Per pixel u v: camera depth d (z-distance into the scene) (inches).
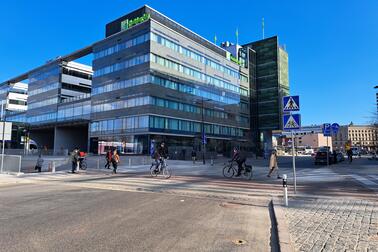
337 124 1119.0
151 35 2251.5
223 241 226.1
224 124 3048.7
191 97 2600.9
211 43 2977.4
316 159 1341.0
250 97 3727.9
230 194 462.0
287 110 462.3
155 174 778.2
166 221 286.2
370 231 243.0
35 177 757.9
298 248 203.8
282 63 3951.8
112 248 205.5
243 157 726.5
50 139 3663.9
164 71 2342.5
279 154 4434.1
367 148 4534.9
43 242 217.0
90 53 2942.9
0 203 377.1
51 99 3176.7
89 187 551.8
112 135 2423.7
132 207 355.3
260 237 237.9
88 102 2714.1
